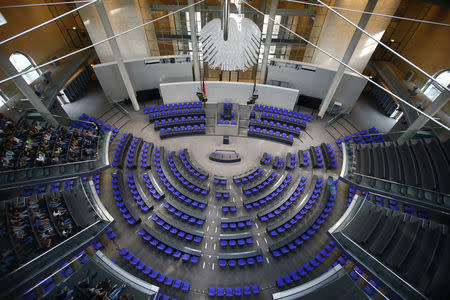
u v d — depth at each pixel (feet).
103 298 35.45
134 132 72.79
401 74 75.66
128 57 76.23
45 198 45.78
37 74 69.15
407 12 75.92
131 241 50.03
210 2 68.13
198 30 73.61
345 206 56.39
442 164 46.03
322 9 68.64
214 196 58.70
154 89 81.87
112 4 65.46
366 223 45.27
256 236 51.65
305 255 48.65
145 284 39.19
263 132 71.87
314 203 56.90
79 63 77.46
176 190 58.39
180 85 76.74
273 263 47.50
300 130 74.90
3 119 51.88
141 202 54.65
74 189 49.19
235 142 71.82
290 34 75.41
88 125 61.41
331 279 38.14
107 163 52.39
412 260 38.11
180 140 71.61
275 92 76.95
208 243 50.44
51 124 56.65
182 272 46.14
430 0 52.54
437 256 37.86
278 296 37.50
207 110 79.87
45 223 41.50
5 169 43.24
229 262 45.96
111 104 80.02
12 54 63.16
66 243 38.19
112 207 55.16
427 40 67.51
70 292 36.01
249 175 62.39
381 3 61.62
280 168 64.90
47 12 75.82
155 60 74.43
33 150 48.75
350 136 68.69
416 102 63.82
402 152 52.26
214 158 66.49
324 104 75.36
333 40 71.26
